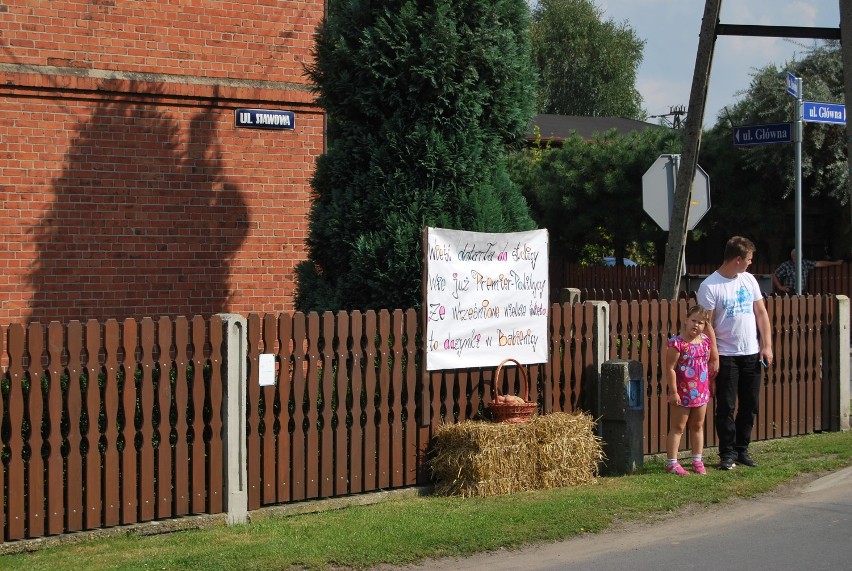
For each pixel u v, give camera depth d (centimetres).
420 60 832
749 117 2170
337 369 756
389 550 613
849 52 1048
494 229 841
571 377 875
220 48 1088
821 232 2175
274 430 734
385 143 841
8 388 632
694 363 830
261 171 1113
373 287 820
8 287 1003
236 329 709
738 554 614
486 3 852
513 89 877
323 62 876
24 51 1001
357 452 765
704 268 2200
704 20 1030
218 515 702
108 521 666
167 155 1070
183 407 693
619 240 2433
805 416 1030
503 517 688
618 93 5616
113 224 1048
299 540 635
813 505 735
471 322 810
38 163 1014
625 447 855
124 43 1044
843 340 1051
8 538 633
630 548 632
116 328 667
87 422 661
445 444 786
